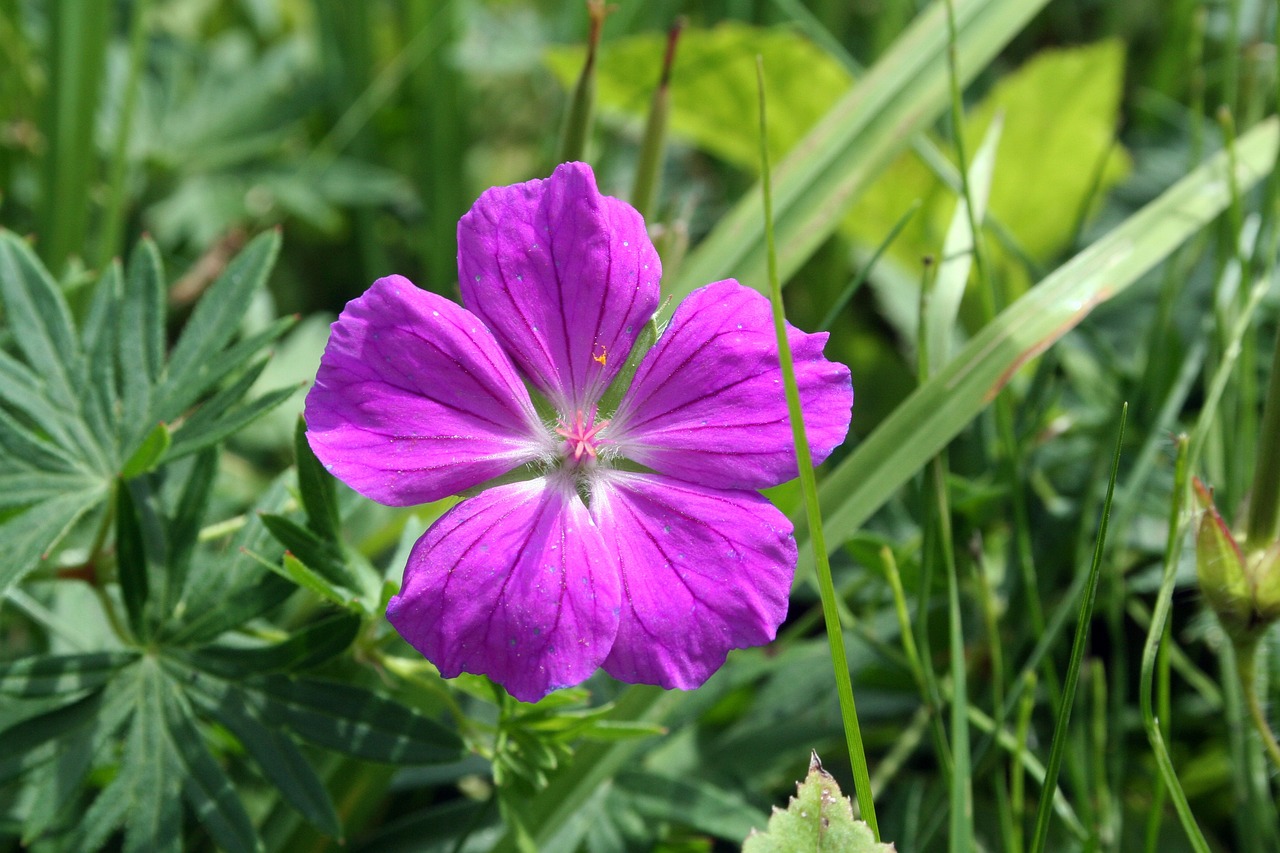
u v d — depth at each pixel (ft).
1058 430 0.86
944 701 0.81
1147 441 0.80
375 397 0.65
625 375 0.68
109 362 0.73
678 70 0.97
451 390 0.66
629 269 0.67
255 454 0.91
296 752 0.69
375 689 0.74
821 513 0.76
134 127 1.04
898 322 1.01
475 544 0.65
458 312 0.66
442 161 1.07
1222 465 0.83
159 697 0.69
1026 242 1.06
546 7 1.27
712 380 0.67
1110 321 0.95
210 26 1.23
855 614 0.84
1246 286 0.82
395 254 1.15
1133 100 1.17
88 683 0.69
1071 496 0.86
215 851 0.76
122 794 0.68
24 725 0.69
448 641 0.65
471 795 0.81
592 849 0.75
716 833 0.75
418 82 1.07
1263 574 0.69
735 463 0.67
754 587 0.66
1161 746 0.69
